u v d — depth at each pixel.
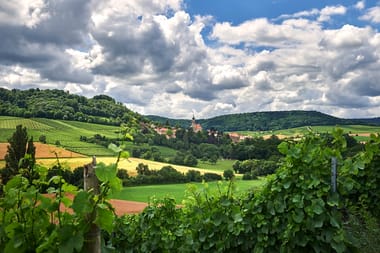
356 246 5.24
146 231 7.60
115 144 3.21
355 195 7.70
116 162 3.10
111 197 3.18
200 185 6.78
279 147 5.66
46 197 3.31
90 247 3.13
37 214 3.31
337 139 5.85
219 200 6.55
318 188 5.30
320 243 5.29
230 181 6.60
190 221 7.07
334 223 5.13
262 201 5.86
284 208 5.59
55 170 3.50
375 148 7.20
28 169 3.58
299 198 5.33
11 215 3.37
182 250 7.05
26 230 3.26
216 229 6.45
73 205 3.03
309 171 5.42
